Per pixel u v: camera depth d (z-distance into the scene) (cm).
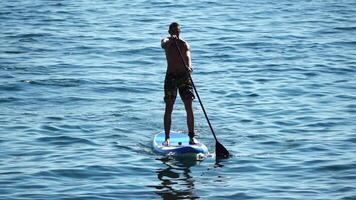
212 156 3000
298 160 2934
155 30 6247
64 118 3575
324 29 6309
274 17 6956
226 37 5919
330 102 3934
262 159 2956
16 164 2852
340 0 8156
